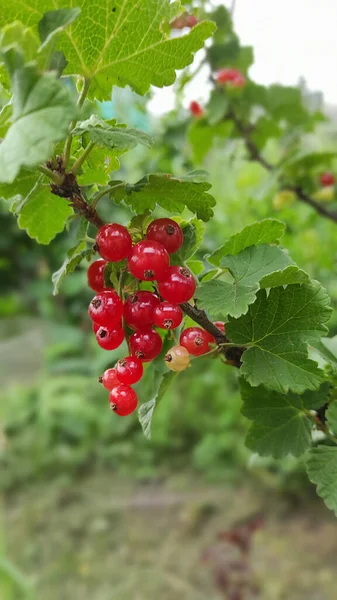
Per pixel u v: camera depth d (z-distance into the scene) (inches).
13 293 35.7
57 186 5.0
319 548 21.3
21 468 27.6
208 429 29.2
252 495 25.3
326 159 13.8
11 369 33.8
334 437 6.0
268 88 14.3
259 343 5.4
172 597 19.3
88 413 29.5
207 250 14.2
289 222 16.1
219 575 18.8
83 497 26.1
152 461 29.0
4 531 23.4
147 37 5.1
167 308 5.1
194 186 5.2
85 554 22.0
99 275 5.8
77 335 34.0
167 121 17.7
